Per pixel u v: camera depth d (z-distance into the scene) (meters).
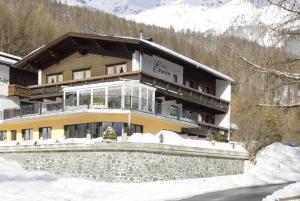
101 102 31.47
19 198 16.31
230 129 41.09
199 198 18.50
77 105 32.41
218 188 22.62
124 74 32.16
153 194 19.70
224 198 18.47
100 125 31.50
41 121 35.16
